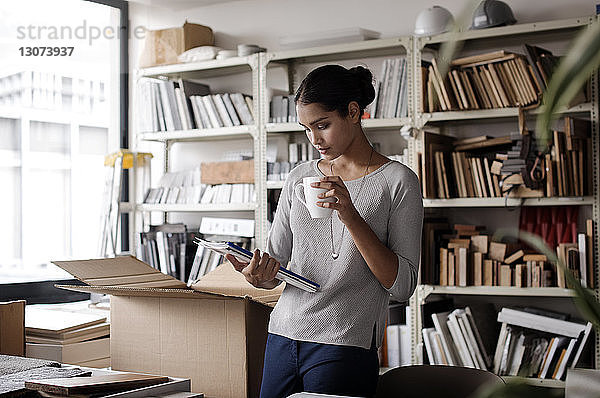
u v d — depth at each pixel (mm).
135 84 4168
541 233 3250
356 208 1603
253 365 1960
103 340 2408
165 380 1509
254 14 4145
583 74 278
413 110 3336
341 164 1672
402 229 1580
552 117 285
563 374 2965
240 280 2188
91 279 1992
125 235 4453
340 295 1577
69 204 4078
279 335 1642
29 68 3891
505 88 3131
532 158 3092
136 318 2102
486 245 3205
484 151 3371
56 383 1381
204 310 1979
